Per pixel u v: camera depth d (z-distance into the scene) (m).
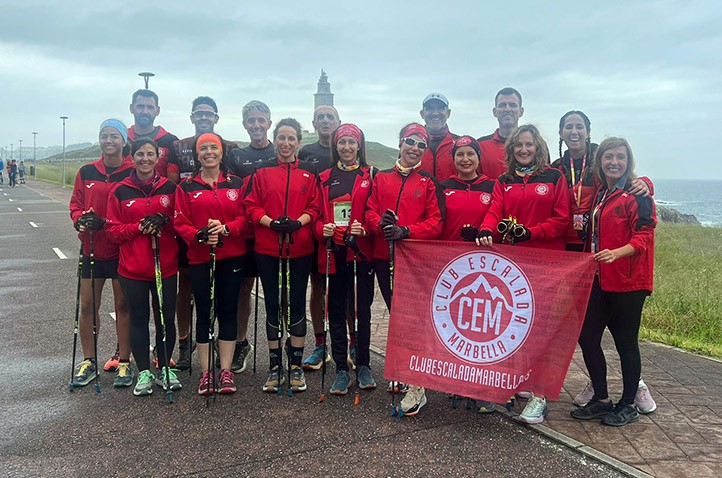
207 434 4.00
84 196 5.06
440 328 4.41
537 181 4.39
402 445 3.85
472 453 3.74
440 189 4.64
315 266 5.30
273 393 4.77
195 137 5.62
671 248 14.03
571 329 4.10
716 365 5.49
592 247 4.29
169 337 4.86
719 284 9.15
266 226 4.66
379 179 4.69
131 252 4.66
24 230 16.45
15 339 6.23
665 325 6.86
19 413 4.34
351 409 4.45
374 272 4.90
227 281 4.79
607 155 4.13
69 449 3.78
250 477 3.44
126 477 3.44
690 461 3.61
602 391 4.25
